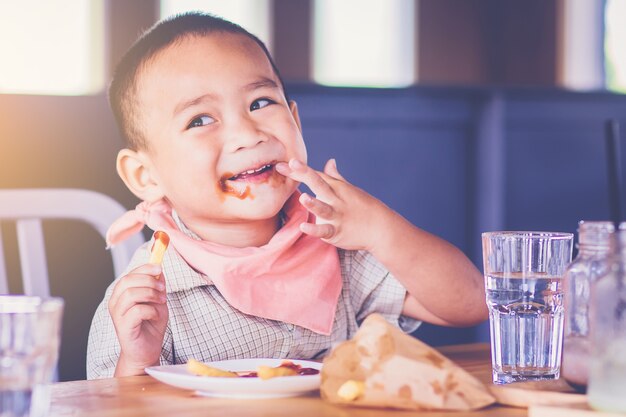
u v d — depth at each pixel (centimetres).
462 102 317
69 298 167
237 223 142
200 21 144
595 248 90
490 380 104
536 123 338
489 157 320
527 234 102
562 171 344
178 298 138
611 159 108
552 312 100
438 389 87
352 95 296
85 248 167
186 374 98
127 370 117
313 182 127
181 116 138
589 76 432
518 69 426
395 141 305
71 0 319
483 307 143
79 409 88
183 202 141
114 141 181
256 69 142
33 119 176
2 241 171
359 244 133
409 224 137
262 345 138
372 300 149
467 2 418
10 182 175
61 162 178
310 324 139
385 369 86
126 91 144
